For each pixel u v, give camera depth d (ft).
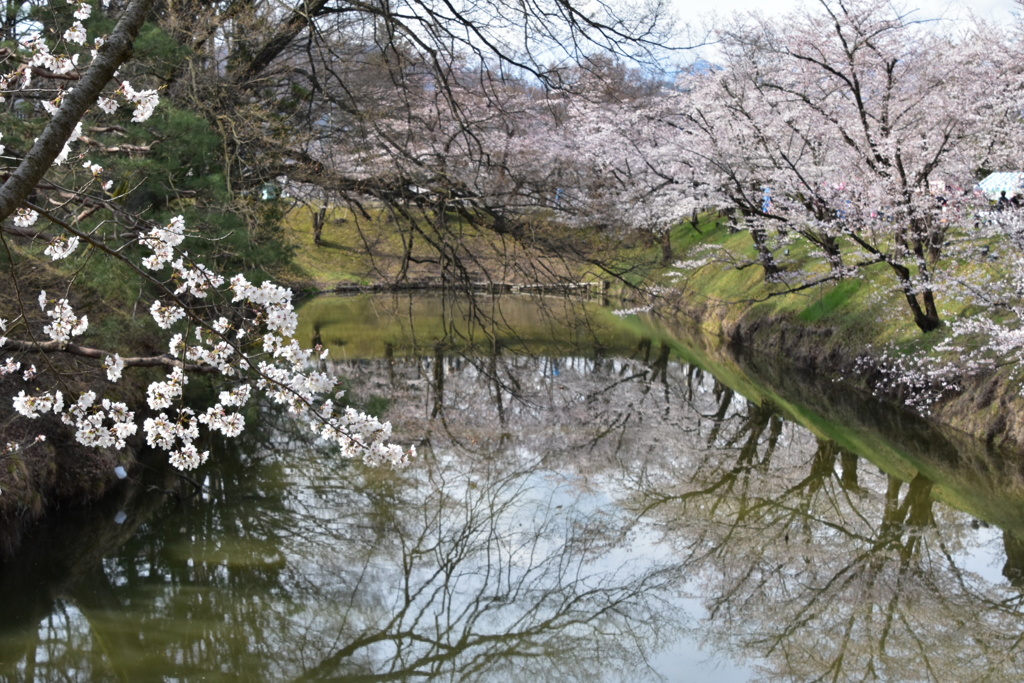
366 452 14.52
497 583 31.27
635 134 79.36
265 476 40.32
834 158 58.18
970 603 29.32
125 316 34.17
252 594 28.73
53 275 31.35
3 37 22.07
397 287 39.11
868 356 55.36
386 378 59.77
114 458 34.55
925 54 54.08
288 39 41.83
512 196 37.27
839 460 44.60
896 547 34.14
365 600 29.32
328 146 41.45
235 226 34.73
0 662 23.44
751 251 86.53
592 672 24.95
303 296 95.71
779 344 68.39
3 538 27.02
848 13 51.83
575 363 68.49
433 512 37.29
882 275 58.03
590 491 40.57
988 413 42.75
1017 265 42.80
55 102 12.73
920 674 24.85
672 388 60.70
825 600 29.81
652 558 33.60
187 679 23.27
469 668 25.35
